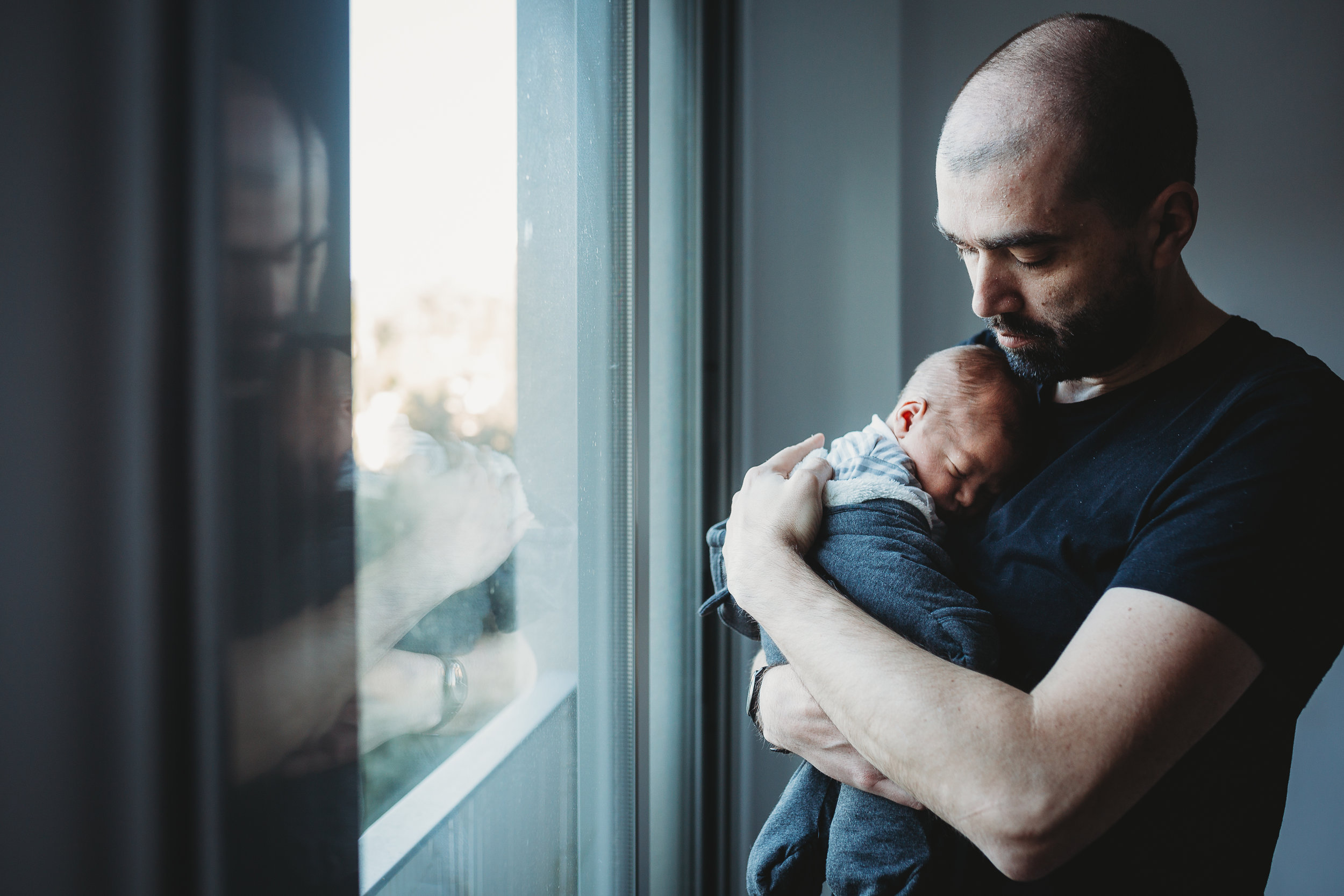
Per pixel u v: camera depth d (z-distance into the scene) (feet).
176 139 1.14
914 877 2.48
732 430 6.52
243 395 1.24
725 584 3.17
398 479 1.80
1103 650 1.84
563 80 2.81
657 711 4.79
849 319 6.51
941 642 2.42
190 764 1.17
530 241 2.54
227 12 1.20
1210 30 6.17
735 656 6.30
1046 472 2.68
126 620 1.10
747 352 6.62
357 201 1.65
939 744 1.82
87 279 1.05
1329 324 6.15
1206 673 1.77
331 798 1.43
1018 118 2.19
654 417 4.64
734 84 6.38
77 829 1.05
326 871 1.42
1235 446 2.04
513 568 2.44
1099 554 2.41
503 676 2.37
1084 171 2.17
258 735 1.27
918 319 6.49
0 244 0.96
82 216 1.04
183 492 1.16
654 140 4.53
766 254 6.58
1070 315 2.35
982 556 2.77
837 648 2.10
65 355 1.03
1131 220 2.25
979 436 3.02
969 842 2.49
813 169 6.51
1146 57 2.18
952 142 2.35
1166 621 1.82
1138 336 2.42
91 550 1.06
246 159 1.24
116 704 1.09
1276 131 6.14
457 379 2.07
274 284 1.30
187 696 1.17
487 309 2.24
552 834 2.79
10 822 0.98
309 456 1.38
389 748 1.77
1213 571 1.84
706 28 5.88
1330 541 1.94
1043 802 1.71
